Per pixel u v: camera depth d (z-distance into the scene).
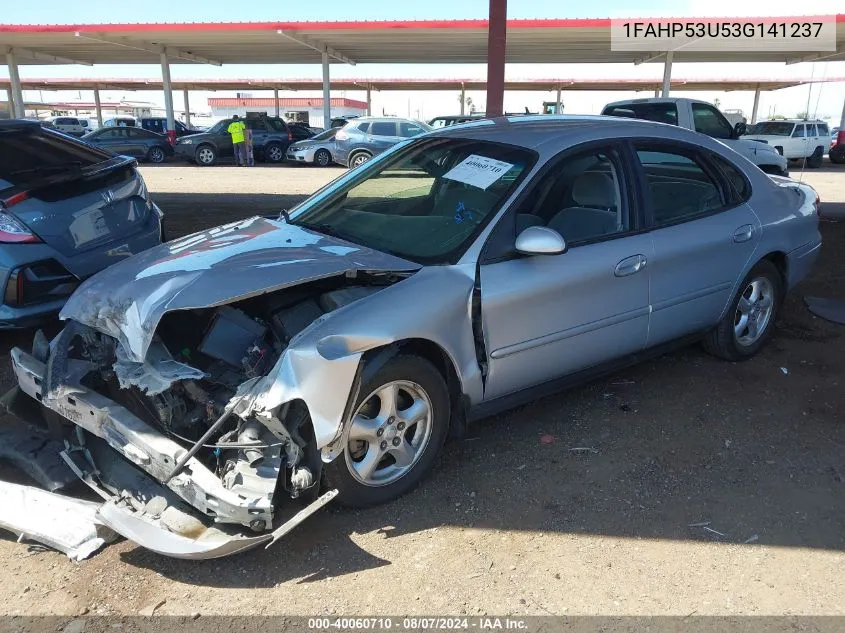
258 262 2.98
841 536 2.87
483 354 3.19
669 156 4.03
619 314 3.67
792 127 23.67
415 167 3.88
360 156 21.38
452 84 42.66
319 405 2.60
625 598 2.51
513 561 2.71
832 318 5.54
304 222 3.84
